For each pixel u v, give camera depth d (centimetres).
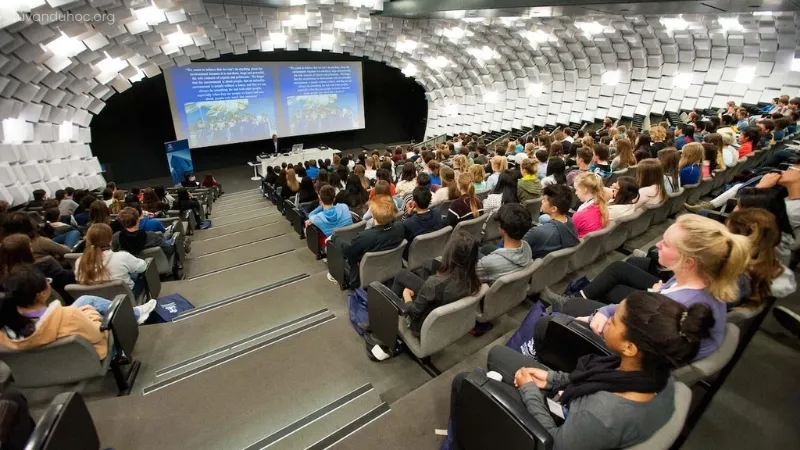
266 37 1166
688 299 158
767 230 187
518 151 886
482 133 1725
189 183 1121
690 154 422
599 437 122
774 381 212
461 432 165
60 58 743
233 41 1114
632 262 275
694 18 993
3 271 268
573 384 142
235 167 1605
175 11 802
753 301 194
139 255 399
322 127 1653
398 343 267
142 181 1370
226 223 749
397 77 1930
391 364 263
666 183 397
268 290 374
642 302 118
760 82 1070
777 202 228
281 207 744
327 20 1086
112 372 264
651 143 608
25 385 221
